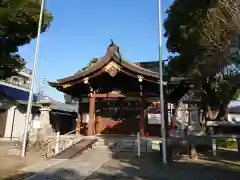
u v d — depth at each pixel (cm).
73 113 3788
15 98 3109
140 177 1060
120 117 2664
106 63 2223
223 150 2016
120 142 1883
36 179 1000
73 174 1092
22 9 1421
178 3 1534
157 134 2552
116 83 2456
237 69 1103
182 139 1705
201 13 1185
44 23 1795
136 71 2164
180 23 1493
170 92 2297
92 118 2347
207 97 1823
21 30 1573
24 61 1925
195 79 1677
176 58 1647
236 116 3616
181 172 1155
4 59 1641
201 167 1267
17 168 1195
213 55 1048
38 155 1573
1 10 1281
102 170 1189
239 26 865
